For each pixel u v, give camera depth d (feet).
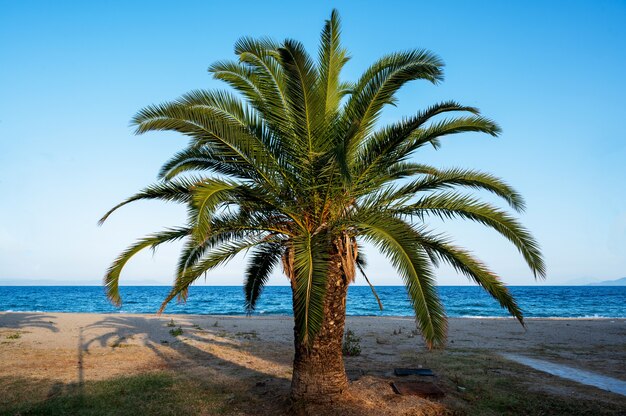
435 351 39.22
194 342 42.65
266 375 27.99
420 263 16.15
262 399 22.09
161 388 24.16
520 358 35.45
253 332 52.39
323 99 19.75
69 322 58.80
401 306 155.33
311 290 15.29
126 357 34.27
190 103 19.29
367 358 35.45
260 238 21.57
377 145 19.26
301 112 18.61
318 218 20.22
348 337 38.60
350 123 19.38
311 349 20.03
